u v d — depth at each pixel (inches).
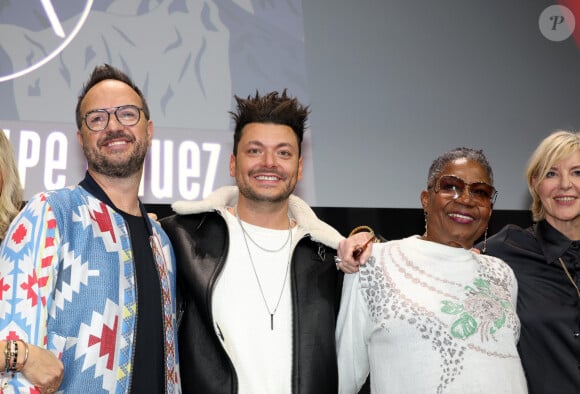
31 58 148.3
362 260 86.7
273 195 92.3
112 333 78.8
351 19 165.6
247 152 93.4
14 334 71.7
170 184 150.3
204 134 153.9
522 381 85.8
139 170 88.1
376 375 87.1
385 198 161.0
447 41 170.1
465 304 86.9
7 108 145.7
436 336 84.4
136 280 82.8
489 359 84.3
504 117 170.4
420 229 160.2
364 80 164.2
